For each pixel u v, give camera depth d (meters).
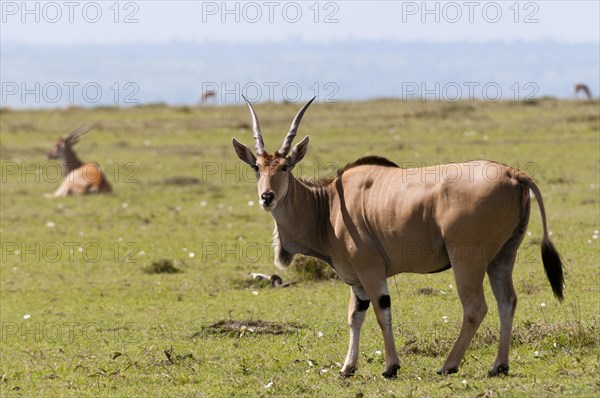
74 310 50.22
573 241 58.00
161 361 37.72
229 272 56.97
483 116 124.50
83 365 38.56
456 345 31.31
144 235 69.31
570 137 106.81
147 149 113.62
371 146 106.31
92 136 124.94
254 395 31.20
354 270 32.91
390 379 32.00
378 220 32.12
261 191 33.47
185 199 83.56
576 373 30.19
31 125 135.12
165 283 55.03
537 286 47.25
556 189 78.62
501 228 30.50
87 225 74.38
